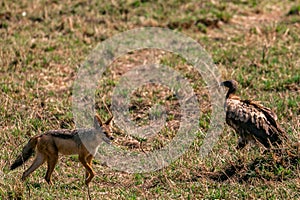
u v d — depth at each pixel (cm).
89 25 6812
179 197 3625
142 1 7406
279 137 3875
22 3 7212
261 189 3650
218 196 3584
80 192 3728
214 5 7369
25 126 4656
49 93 5284
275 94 5094
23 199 3597
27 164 4116
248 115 3931
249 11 7331
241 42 6378
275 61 5772
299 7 7156
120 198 3612
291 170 3784
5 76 5603
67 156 4256
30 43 6272
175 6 7319
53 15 7000
